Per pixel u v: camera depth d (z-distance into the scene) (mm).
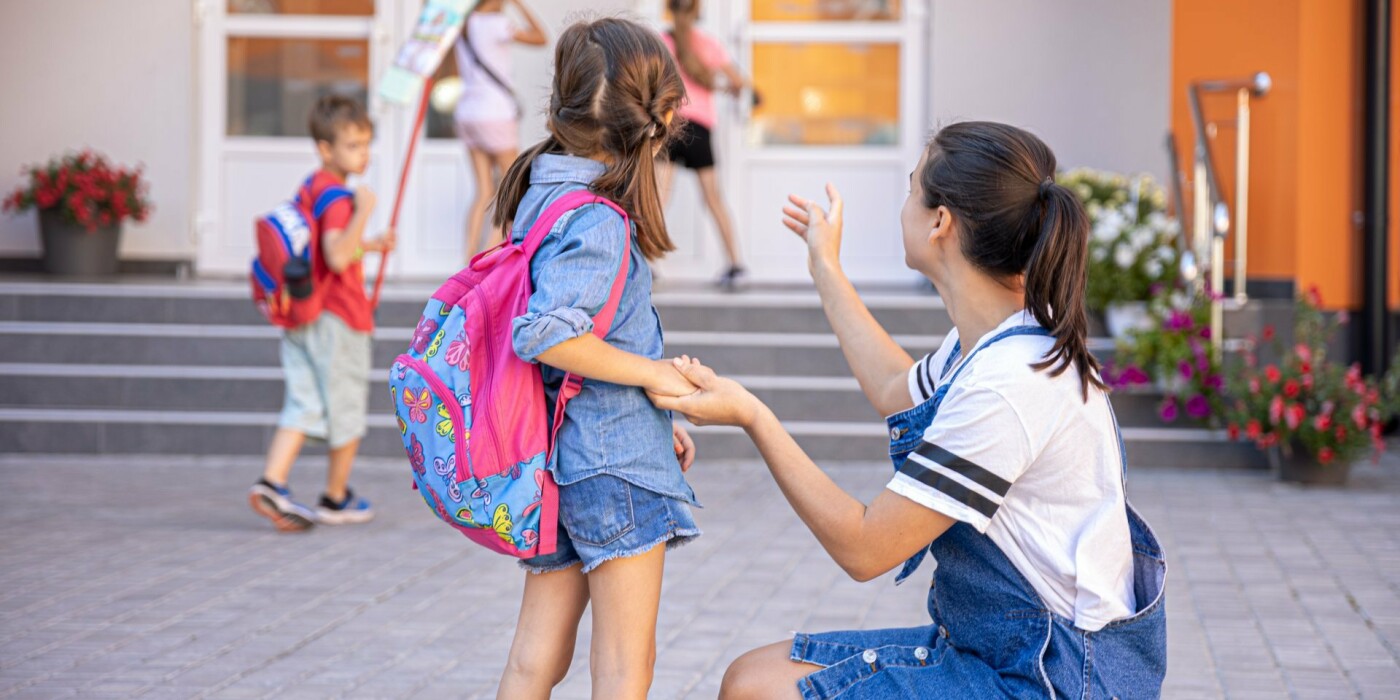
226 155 10117
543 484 2369
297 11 10094
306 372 5777
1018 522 2176
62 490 6680
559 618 2553
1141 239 7727
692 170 9398
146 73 9836
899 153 10039
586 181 2449
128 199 9414
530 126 9906
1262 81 7988
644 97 2441
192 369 7957
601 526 2391
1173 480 7195
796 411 7797
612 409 2402
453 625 4414
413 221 10156
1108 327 7949
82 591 4766
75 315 8258
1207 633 4371
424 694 3719
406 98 5965
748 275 9969
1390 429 8758
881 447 7629
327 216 5555
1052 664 2145
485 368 2385
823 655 2348
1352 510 6379
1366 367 8758
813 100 10094
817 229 2715
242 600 4688
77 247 9352
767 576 5109
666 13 9922
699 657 4078
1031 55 9422
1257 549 5566
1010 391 2111
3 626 4320
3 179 9805
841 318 2662
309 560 5289
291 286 5527
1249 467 7461
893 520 2135
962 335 2316
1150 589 2232
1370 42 8609
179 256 9883
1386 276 8727
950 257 2297
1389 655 4133
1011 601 2191
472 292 2412
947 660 2254
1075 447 2148
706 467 7496
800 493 2209
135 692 3688
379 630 4348
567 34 2521
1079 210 2168
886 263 10109
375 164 10141
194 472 7270
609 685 2422
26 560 5207
